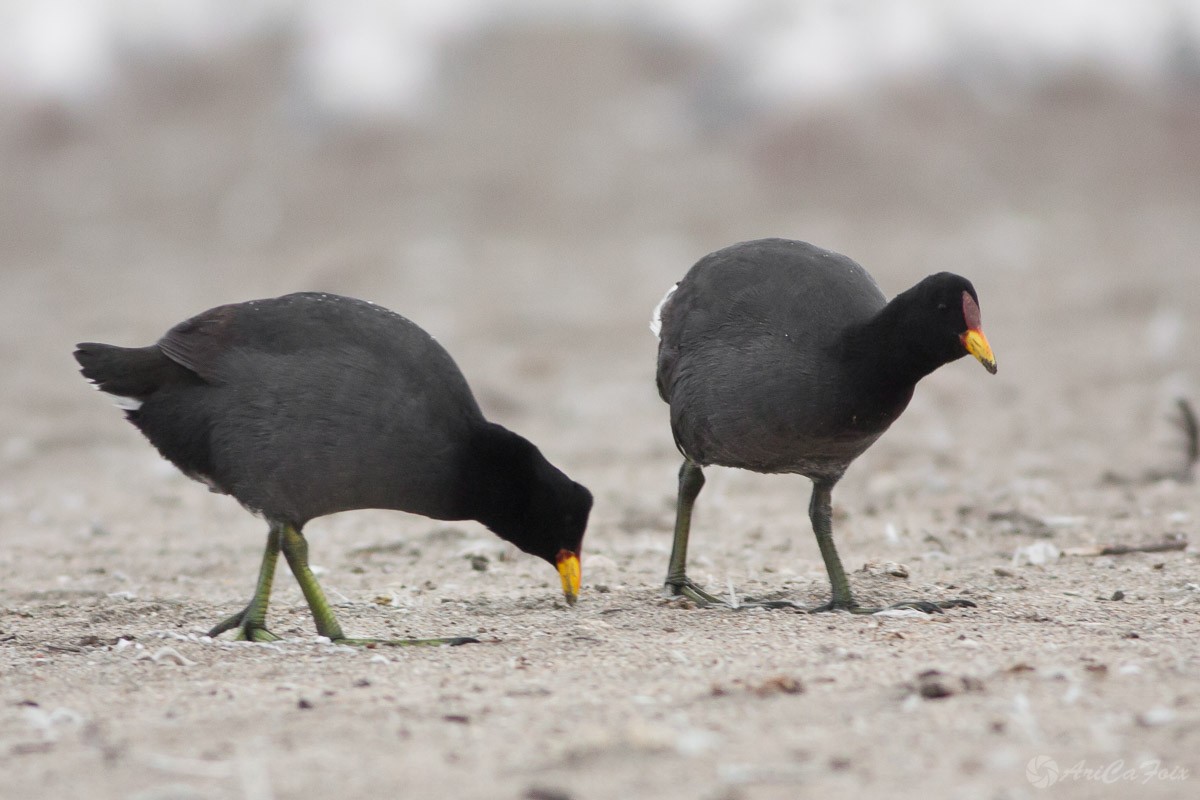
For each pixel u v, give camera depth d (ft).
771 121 131.34
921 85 137.69
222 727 20.61
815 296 30.22
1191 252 98.63
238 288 101.35
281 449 27.61
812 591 33.24
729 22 147.23
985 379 68.44
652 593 33.19
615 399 67.41
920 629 27.20
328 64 147.54
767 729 19.90
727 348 30.35
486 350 79.61
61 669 25.26
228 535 43.57
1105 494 44.80
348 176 132.05
